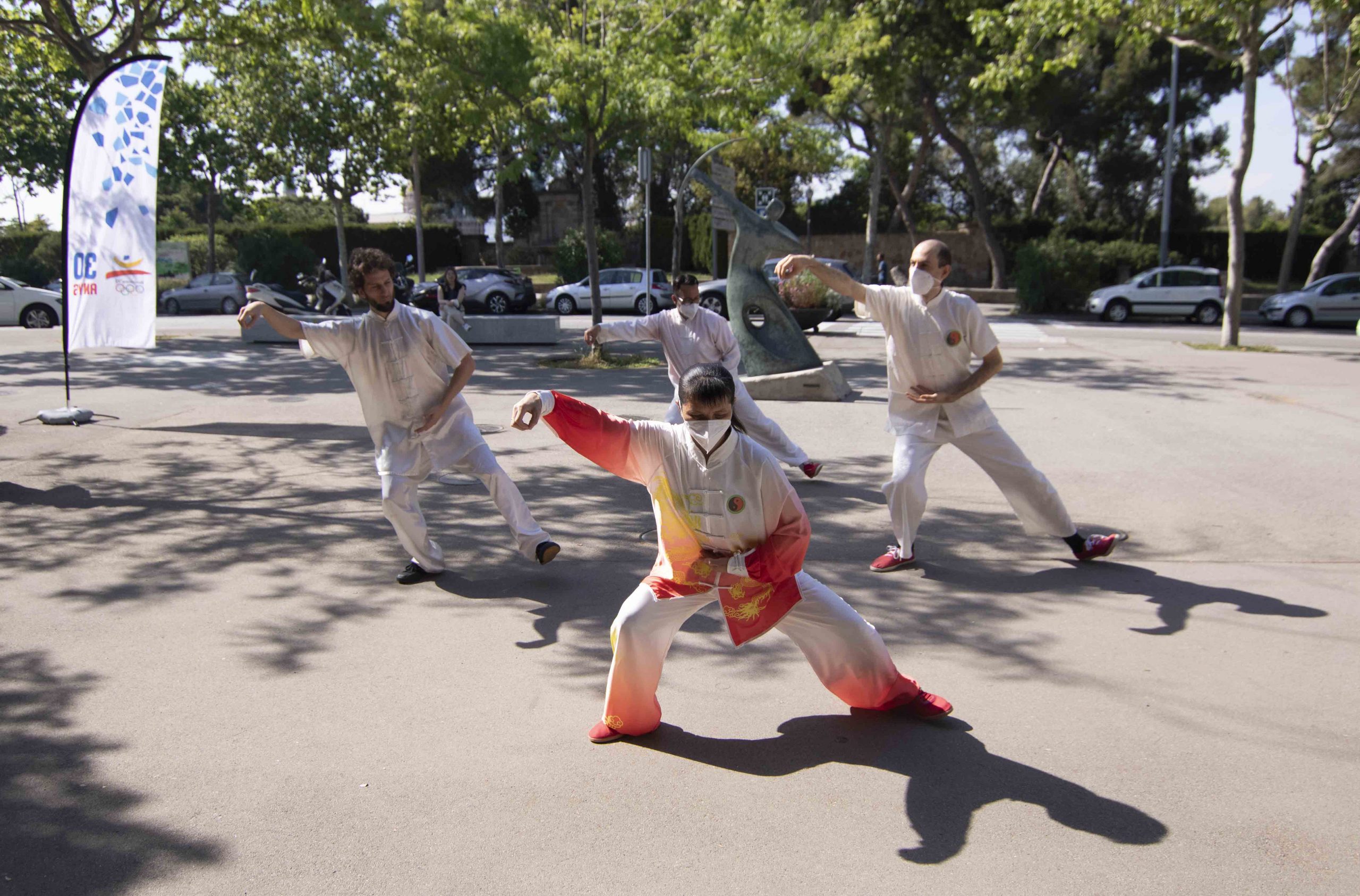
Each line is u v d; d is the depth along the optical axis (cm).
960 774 339
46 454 854
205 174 3753
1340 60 2419
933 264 518
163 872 283
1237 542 605
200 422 1016
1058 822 309
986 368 525
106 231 942
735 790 330
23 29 1630
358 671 421
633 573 552
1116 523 645
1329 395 1204
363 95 3022
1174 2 1616
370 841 299
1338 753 351
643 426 339
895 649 447
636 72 1437
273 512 674
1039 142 4194
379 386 511
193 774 337
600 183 4822
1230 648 445
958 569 559
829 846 297
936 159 4662
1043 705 391
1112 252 3244
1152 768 342
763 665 431
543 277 4341
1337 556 579
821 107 2970
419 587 528
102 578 540
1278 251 3862
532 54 1439
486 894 275
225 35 1691
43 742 358
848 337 2077
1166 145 3584
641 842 300
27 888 275
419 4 1450
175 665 425
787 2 1631
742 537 342
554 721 378
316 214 5281
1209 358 1627
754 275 1191
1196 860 289
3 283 2447
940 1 2566
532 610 494
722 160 4075
